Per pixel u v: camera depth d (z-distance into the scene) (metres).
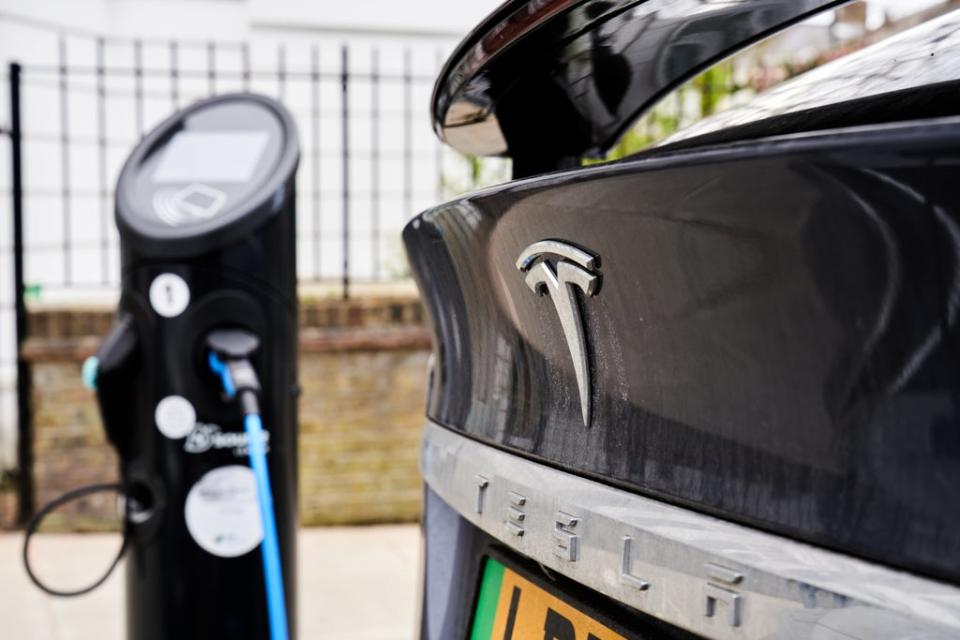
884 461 0.57
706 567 0.68
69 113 8.16
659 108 5.42
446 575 1.11
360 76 5.16
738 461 0.67
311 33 8.09
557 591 0.88
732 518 0.67
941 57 0.88
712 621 0.67
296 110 8.02
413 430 5.02
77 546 4.67
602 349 0.80
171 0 8.55
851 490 0.59
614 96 1.26
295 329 2.39
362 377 4.95
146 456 2.30
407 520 5.04
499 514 0.95
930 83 0.84
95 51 8.42
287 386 2.35
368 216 8.01
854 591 0.58
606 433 0.80
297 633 2.45
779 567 0.62
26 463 4.84
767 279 0.62
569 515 0.83
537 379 0.91
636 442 0.77
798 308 0.61
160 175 2.39
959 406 0.53
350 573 4.29
